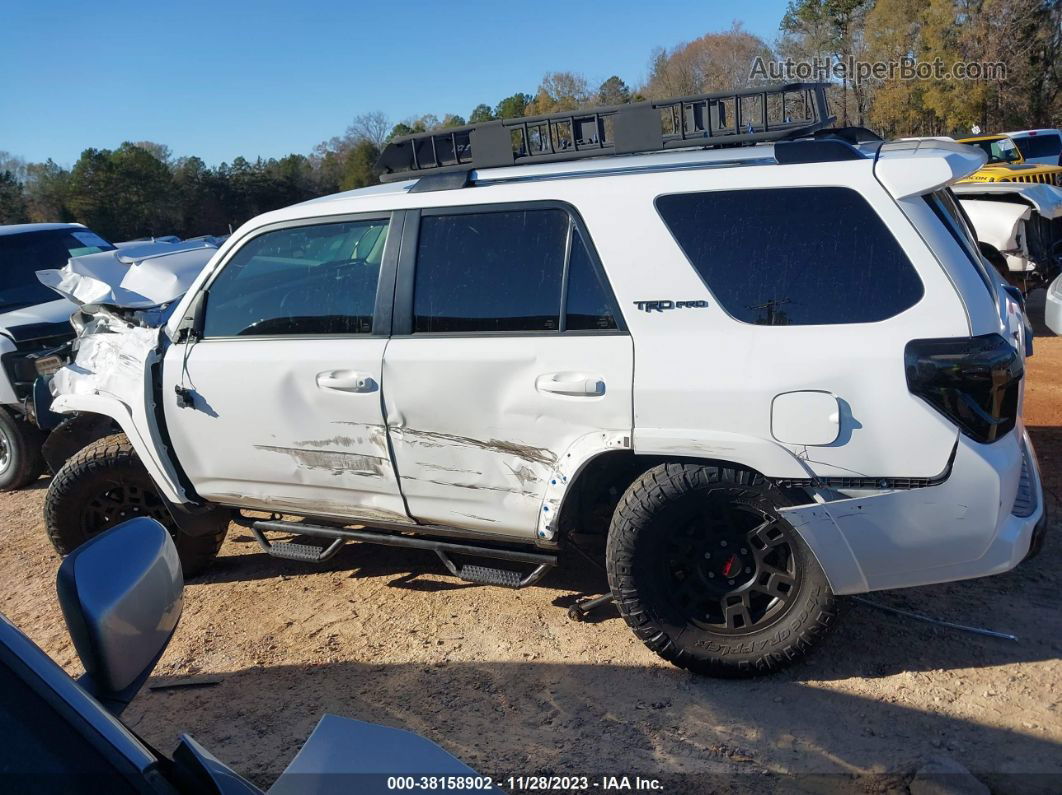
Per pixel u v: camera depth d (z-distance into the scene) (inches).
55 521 187.5
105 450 184.4
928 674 135.9
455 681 144.9
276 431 158.7
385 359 147.4
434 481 149.5
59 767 56.6
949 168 122.0
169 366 166.4
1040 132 779.4
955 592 160.6
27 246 329.7
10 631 61.8
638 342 132.6
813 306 126.2
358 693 143.7
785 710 130.0
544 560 147.3
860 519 124.8
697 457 131.0
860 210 125.3
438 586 181.3
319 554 168.7
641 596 136.2
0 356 266.7
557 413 137.6
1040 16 1539.1
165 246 237.5
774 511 129.6
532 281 140.7
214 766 64.6
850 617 153.6
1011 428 126.2
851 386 122.4
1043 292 467.2
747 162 135.2
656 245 133.3
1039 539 132.9
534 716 133.6
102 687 68.3
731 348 128.2
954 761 114.5
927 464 121.3
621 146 147.8
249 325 162.6
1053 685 130.6
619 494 152.1
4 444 279.4
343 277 154.9
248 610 177.5
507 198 143.4
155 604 73.0
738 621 136.2
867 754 118.9
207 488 170.9
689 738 125.3
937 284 121.8
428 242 147.9
